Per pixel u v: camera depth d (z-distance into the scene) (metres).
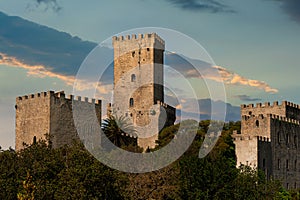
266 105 192.88
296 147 185.25
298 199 160.38
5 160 125.31
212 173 124.81
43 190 110.44
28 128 163.25
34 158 126.25
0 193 113.00
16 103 165.88
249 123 179.50
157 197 127.50
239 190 124.75
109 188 113.62
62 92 162.25
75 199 108.69
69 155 121.38
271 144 175.12
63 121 161.25
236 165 169.12
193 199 122.75
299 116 197.12
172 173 130.88
